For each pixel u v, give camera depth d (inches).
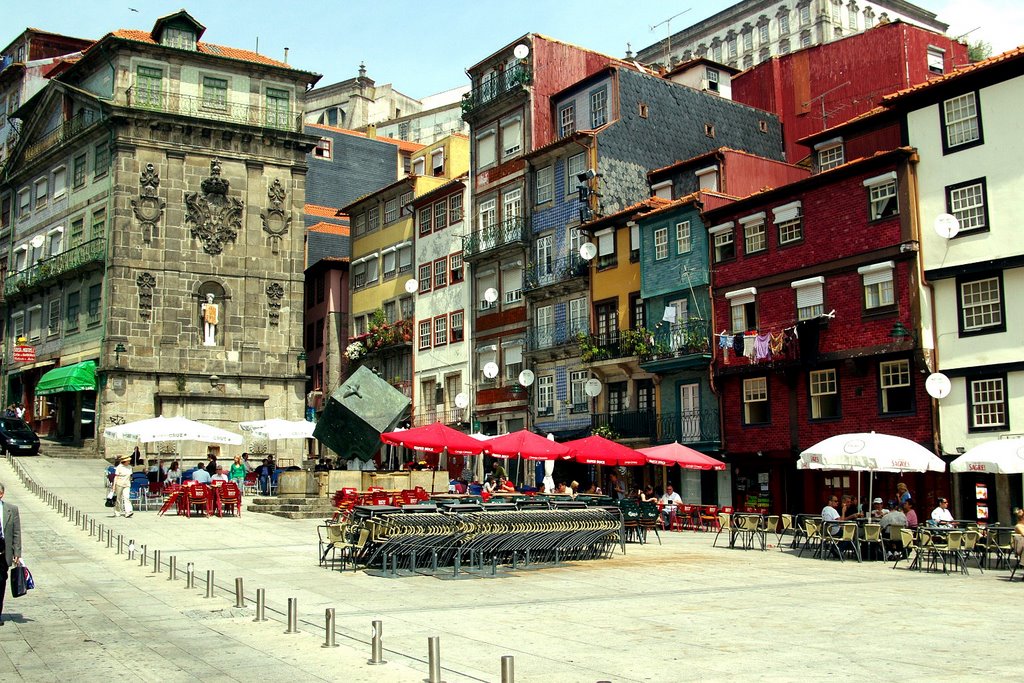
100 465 1759.4
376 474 1298.0
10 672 410.0
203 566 798.5
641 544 1022.4
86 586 676.7
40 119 2271.2
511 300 1820.9
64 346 2071.9
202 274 1989.4
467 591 666.2
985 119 1075.3
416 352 2064.5
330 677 399.9
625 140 1681.8
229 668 417.1
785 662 426.0
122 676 402.3
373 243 2246.6
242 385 1995.6
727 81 1993.1
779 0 3267.7
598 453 1159.0
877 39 1704.0
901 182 1135.6
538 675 401.4
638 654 445.4
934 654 443.5
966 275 1080.2
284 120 2102.6
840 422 1197.1
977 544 828.0
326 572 765.3
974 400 1066.1
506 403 1798.7
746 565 828.0
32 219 2281.0
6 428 1835.6
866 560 877.2
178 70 2007.9
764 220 1315.2
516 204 1825.8
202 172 2010.3
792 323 1263.5
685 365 1389.0
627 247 1557.6
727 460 1353.3
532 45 1828.2
